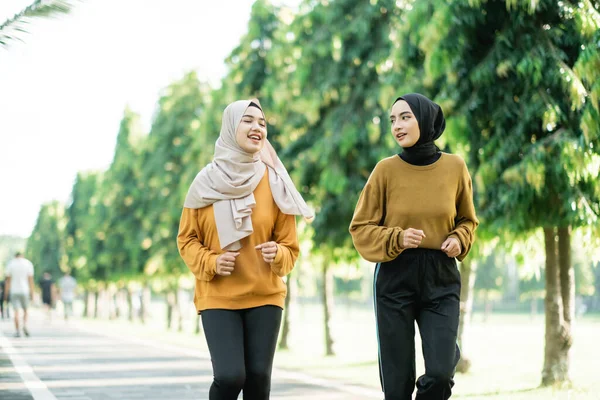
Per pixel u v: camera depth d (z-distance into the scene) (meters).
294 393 10.11
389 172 5.48
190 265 5.48
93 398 9.49
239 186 5.38
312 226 17.42
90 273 56.81
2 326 33.03
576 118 10.42
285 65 20.55
